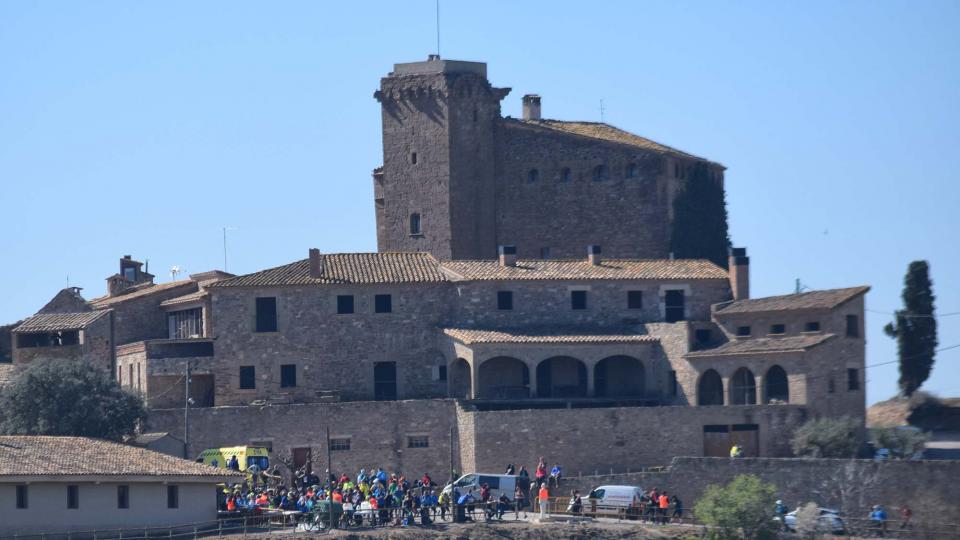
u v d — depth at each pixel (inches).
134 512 5565.9
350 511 5762.8
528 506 6254.9
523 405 6855.3
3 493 5359.3
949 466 5762.8
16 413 6402.6
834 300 6648.6
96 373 6579.7
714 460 6166.3
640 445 6560.0
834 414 6560.0
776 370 6628.9
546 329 7091.5
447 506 5999.0
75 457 5575.8
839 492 5944.9
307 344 7086.6
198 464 5757.9
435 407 6742.1
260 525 5703.7
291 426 6761.8
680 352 6914.4
